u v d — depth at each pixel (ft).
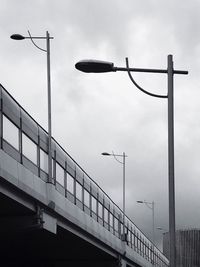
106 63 67.05
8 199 109.70
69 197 156.04
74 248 182.70
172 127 66.03
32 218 123.85
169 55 67.72
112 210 213.87
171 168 64.64
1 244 157.48
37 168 126.52
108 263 214.90
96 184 190.08
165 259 416.46
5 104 108.68
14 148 112.27
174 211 63.46
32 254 186.70
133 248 254.47
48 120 138.51
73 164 163.94
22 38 137.90
